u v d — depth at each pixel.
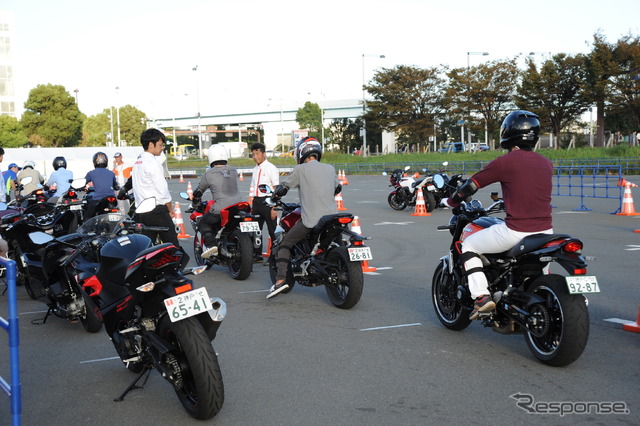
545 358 5.19
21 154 41.06
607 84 43.78
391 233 14.29
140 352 4.69
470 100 53.84
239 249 9.24
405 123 59.59
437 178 6.20
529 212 5.25
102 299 5.06
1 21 84.75
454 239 6.18
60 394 4.92
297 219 7.84
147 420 4.37
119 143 90.50
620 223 14.61
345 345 6.00
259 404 4.59
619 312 6.93
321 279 7.42
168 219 7.84
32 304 8.28
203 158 83.62
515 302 5.33
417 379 5.04
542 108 47.59
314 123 98.81
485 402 4.54
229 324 6.86
